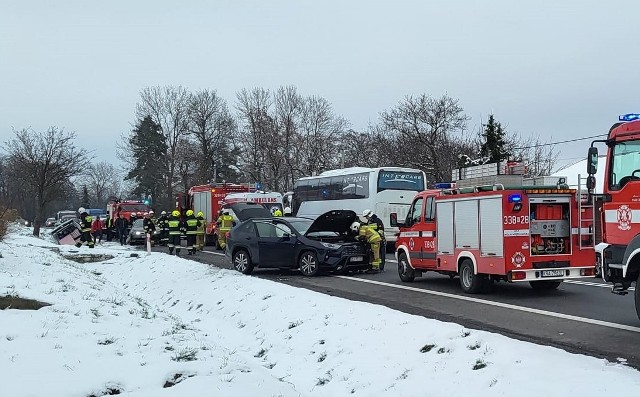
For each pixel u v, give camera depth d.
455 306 11.05
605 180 9.06
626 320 9.23
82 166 38.25
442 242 13.46
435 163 49.97
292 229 16.66
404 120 52.31
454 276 14.06
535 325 9.05
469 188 12.59
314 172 56.06
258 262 16.66
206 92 69.12
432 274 16.50
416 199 14.55
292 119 61.34
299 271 17.44
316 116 61.97
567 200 11.95
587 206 12.04
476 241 12.34
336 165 58.47
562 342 7.91
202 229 27.58
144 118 70.81
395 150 53.38
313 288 14.00
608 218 9.00
